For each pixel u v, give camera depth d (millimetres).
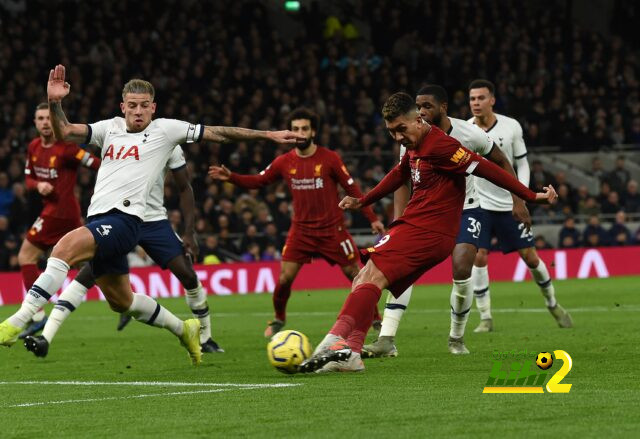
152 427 7508
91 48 37062
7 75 35500
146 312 11586
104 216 11055
